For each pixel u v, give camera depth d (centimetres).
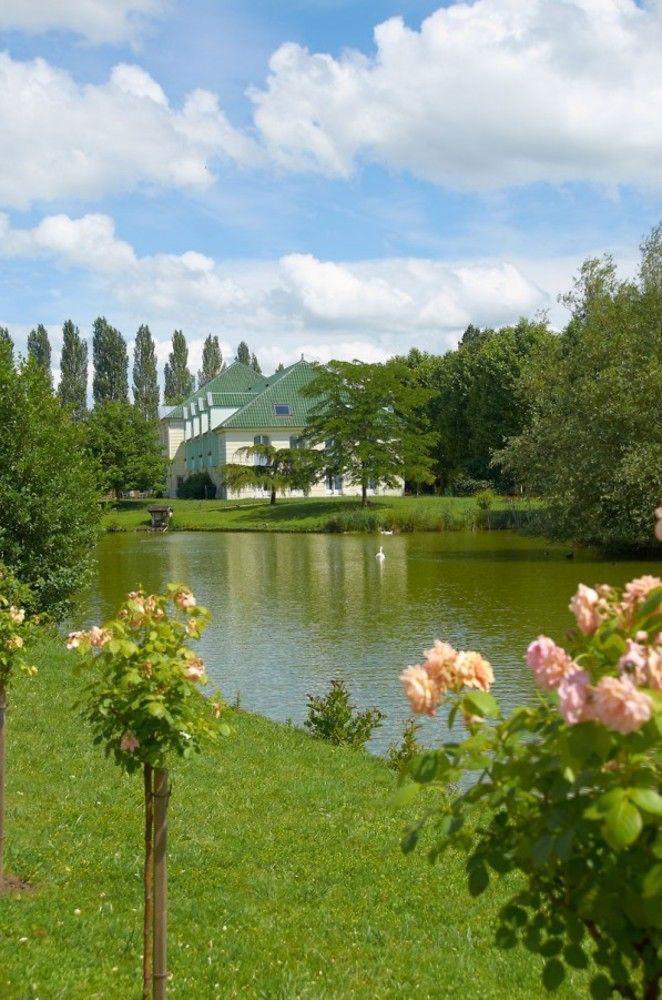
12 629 747
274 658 2023
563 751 254
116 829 862
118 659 523
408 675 316
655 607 279
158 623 536
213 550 4931
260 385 9688
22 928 627
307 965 608
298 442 7994
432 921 700
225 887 747
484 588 3067
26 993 524
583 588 298
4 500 1992
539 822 279
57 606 2130
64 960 580
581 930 280
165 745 525
